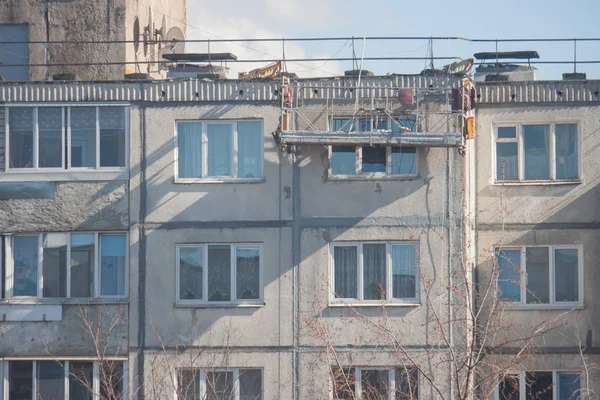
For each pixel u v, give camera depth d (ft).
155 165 142.20
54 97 143.43
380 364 136.98
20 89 143.74
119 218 142.20
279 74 145.79
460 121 137.90
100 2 166.61
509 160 146.30
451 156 138.72
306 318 138.62
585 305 143.23
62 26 166.91
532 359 142.92
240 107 141.59
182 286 141.08
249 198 140.77
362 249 139.44
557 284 144.56
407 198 139.03
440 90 138.21
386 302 138.10
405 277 138.82
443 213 138.41
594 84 144.77
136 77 150.61
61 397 141.59
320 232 139.54
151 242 141.28
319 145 137.90
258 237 140.15
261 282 140.05
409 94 136.26
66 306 142.10
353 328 137.80
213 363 139.13
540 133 146.10
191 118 142.20
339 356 137.49
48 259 143.33
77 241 143.23
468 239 140.15
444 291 137.28
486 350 140.77
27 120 144.05
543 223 144.87
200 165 142.00
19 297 143.13
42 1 167.43
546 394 143.33
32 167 143.74
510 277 145.28
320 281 138.82
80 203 142.72
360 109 139.23
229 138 142.20
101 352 140.46
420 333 136.98
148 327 140.46
